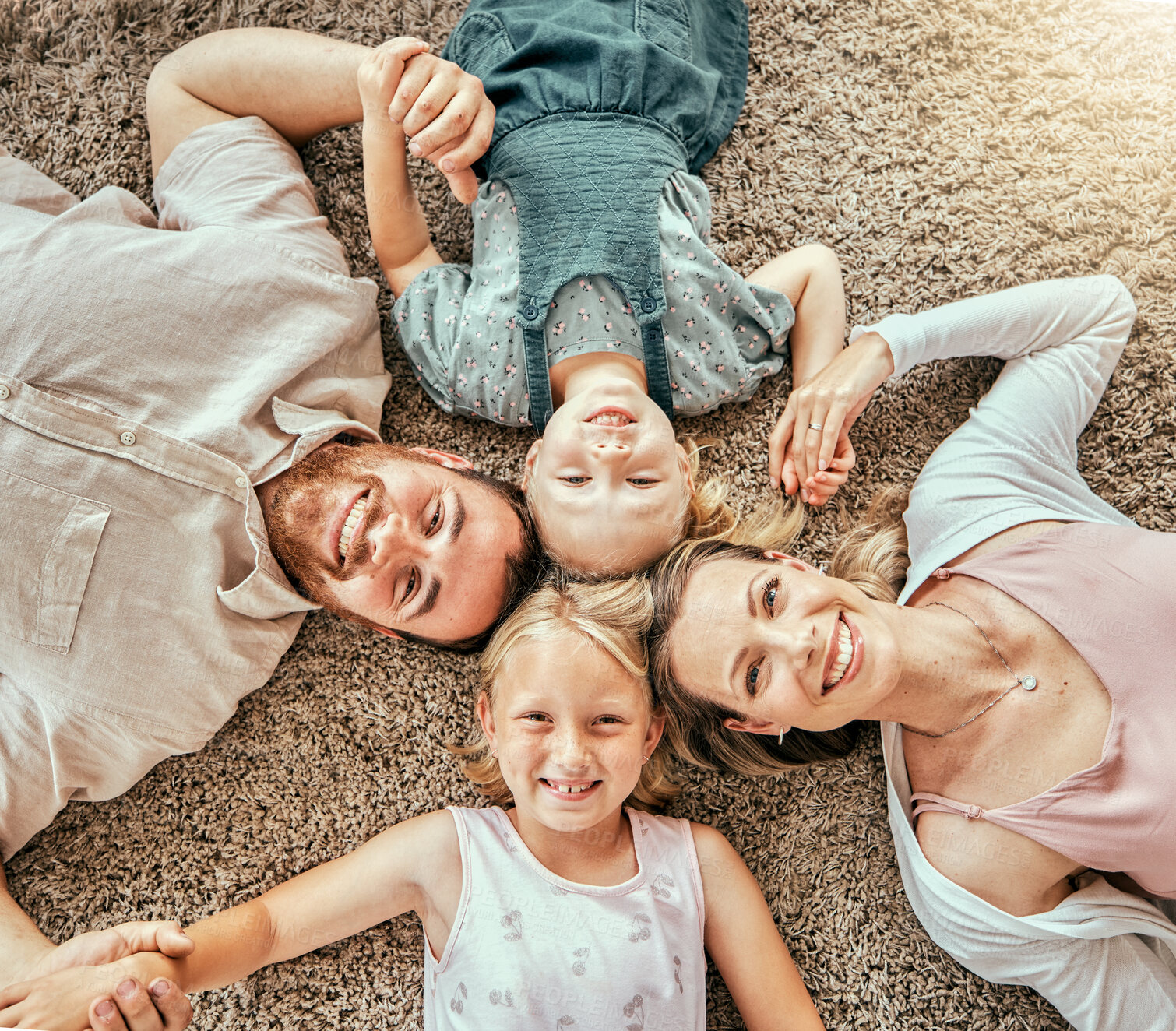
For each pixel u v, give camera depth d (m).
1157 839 1.02
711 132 1.37
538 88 1.25
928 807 1.16
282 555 1.20
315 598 1.25
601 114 1.24
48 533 1.12
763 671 1.04
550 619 1.09
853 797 1.30
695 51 1.33
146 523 1.15
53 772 1.18
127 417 1.14
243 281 1.19
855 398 1.24
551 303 1.22
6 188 1.28
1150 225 1.37
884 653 1.04
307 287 1.23
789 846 1.30
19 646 1.13
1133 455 1.33
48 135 1.39
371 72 1.19
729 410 1.38
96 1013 0.96
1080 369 1.26
